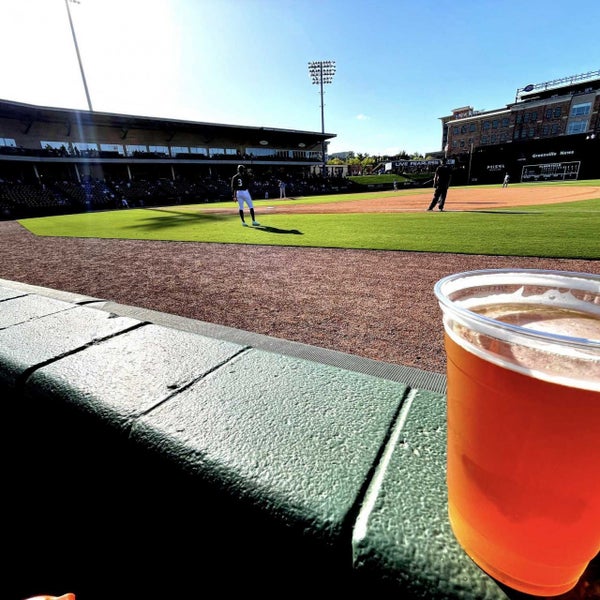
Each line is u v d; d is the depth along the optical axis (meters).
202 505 0.64
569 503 0.32
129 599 0.94
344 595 0.51
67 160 31.80
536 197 17.81
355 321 3.02
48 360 1.01
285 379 0.86
